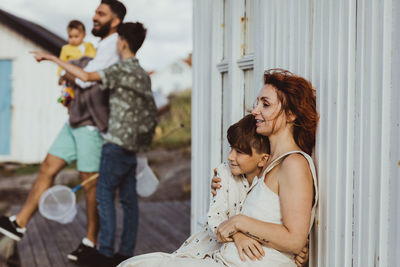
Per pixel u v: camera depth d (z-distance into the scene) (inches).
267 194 72.7
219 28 122.8
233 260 72.0
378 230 64.4
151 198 299.7
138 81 149.9
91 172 158.4
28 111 512.1
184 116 479.5
